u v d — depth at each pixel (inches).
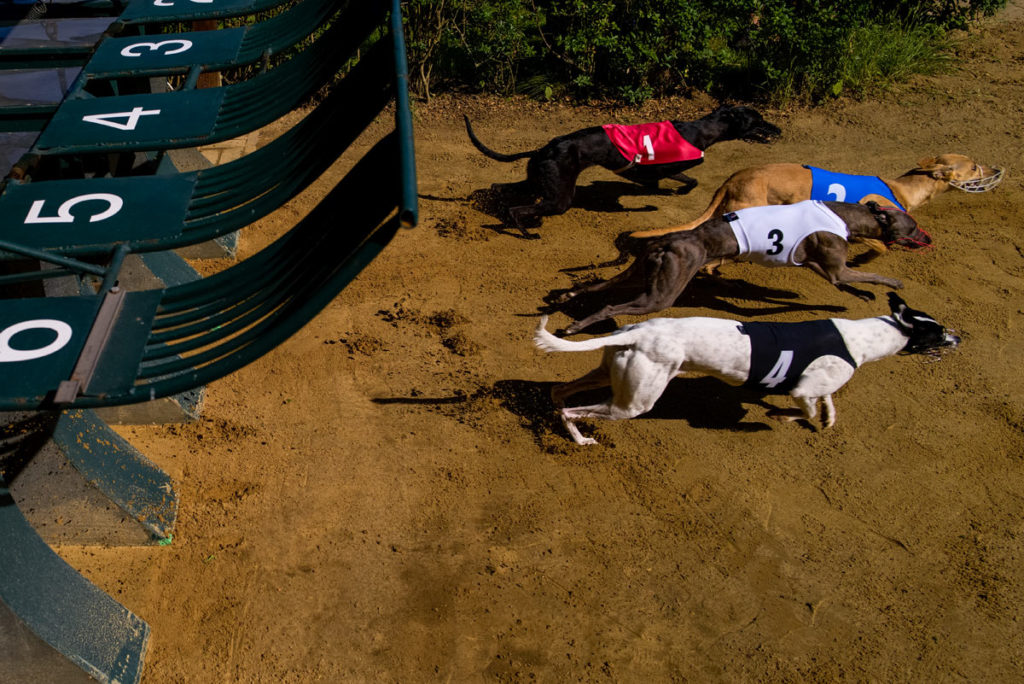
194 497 230.5
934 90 524.1
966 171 335.6
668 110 492.1
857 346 244.8
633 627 201.2
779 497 239.3
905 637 200.4
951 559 221.6
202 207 189.2
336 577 210.2
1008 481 247.4
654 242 286.8
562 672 190.5
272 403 266.8
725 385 284.0
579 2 478.0
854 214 296.0
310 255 155.7
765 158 442.3
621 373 234.5
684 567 217.0
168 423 255.9
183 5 295.0
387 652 193.3
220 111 226.2
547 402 271.6
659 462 250.1
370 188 148.3
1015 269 354.9
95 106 227.1
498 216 383.2
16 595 168.7
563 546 221.5
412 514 229.0
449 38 502.6
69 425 209.6
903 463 253.0
